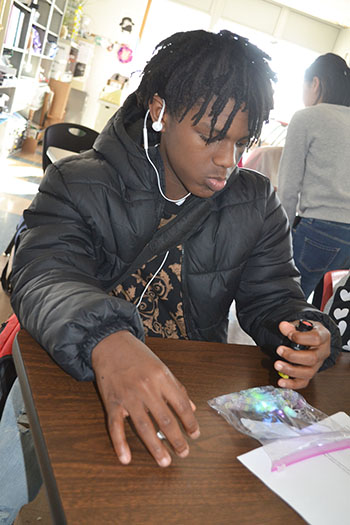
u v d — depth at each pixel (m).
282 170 2.25
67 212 0.91
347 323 1.09
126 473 0.53
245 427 0.68
